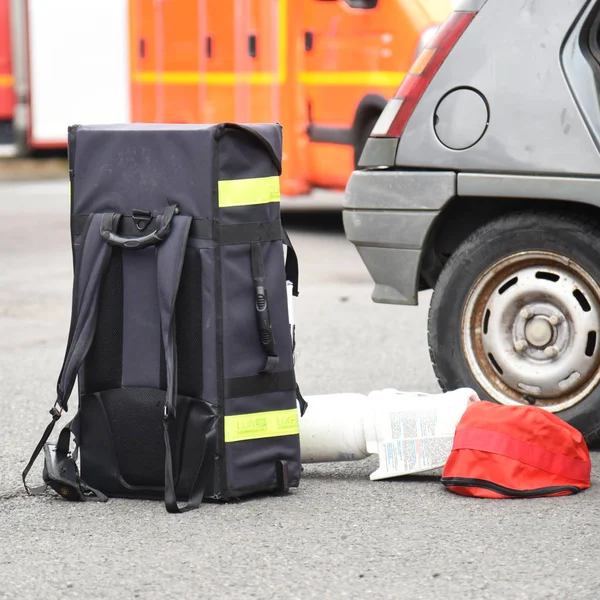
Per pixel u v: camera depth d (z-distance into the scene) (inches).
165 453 299.0
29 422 391.5
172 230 294.5
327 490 313.3
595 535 275.6
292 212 965.2
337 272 684.1
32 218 930.7
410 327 538.0
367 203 367.2
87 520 292.4
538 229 346.6
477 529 280.7
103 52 1337.4
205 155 291.9
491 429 305.4
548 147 341.1
